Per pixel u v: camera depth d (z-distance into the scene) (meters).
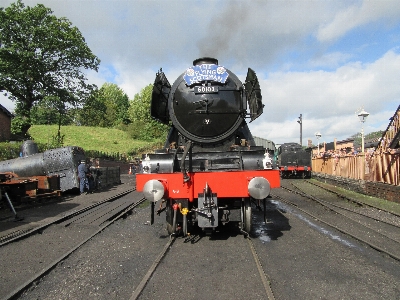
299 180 22.88
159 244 6.05
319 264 4.83
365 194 13.49
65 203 12.02
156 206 11.23
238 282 4.14
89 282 4.29
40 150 26.16
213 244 5.94
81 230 7.43
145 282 4.13
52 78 30.33
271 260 5.02
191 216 6.68
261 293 3.79
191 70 7.11
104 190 16.80
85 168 14.88
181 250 5.60
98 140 46.34
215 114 7.00
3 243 6.19
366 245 5.86
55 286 4.21
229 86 7.16
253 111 7.11
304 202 11.59
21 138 29.31
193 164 6.52
